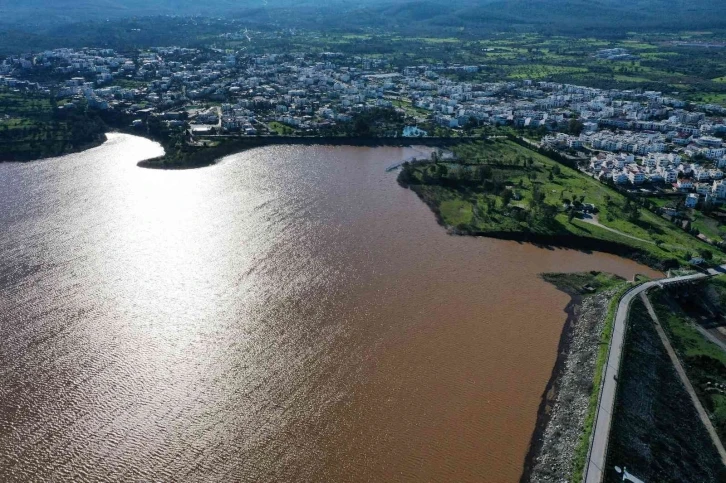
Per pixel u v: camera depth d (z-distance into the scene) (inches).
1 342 6638.8
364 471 5078.7
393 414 5728.3
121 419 5605.3
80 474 5019.7
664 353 6653.5
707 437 5585.6
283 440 5393.7
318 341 6820.9
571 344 6865.2
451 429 5556.1
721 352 6811.0
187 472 5044.3
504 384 6176.2
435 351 6692.9
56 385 6023.6
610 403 5629.9
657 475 5009.8
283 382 6136.8
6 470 5044.3
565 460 5103.3
